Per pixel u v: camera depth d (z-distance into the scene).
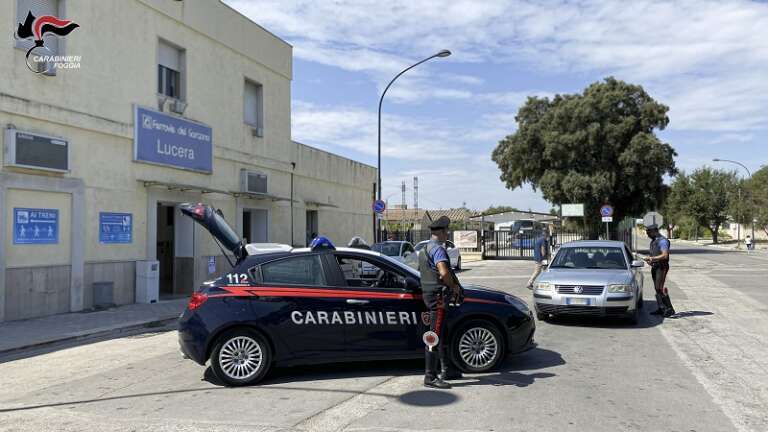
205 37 17.25
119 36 13.97
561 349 8.54
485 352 7.05
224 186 18.19
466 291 7.21
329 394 6.18
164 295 16.23
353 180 29.47
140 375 7.35
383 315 6.88
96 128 13.18
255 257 6.99
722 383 6.59
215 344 6.56
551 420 5.27
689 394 6.13
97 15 13.33
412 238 36.06
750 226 61.12
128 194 14.23
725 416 5.40
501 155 47.81
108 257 13.62
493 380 6.71
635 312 10.54
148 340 10.03
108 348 9.33
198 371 7.50
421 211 89.56
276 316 6.64
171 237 18.62
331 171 26.64
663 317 11.66
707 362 7.66
